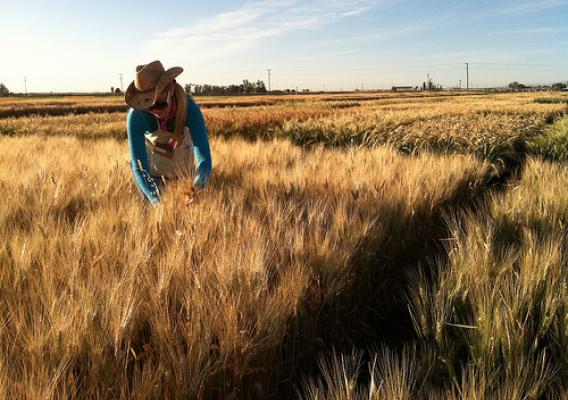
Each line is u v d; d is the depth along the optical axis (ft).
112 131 57.16
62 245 7.45
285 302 6.45
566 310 6.82
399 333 8.90
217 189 12.88
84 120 80.48
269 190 12.08
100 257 6.81
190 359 5.17
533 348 6.11
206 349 5.40
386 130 37.24
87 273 6.70
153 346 5.82
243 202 10.78
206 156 10.84
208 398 5.49
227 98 250.78
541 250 8.68
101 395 4.89
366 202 10.91
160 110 10.11
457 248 9.16
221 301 6.10
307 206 10.23
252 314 6.17
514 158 31.55
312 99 227.61
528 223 10.84
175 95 10.25
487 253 8.30
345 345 8.01
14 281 6.45
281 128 50.72
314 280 7.42
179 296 6.50
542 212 11.86
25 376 4.44
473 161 20.70
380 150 20.25
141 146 10.84
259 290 6.26
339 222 9.11
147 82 9.41
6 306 6.01
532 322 6.81
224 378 5.64
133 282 6.13
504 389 5.23
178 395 5.01
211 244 7.71
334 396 5.08
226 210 9.36
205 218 8.52
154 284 6.41
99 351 5.05
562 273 7.88
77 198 11.80
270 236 8.31
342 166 15.42
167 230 8.41
